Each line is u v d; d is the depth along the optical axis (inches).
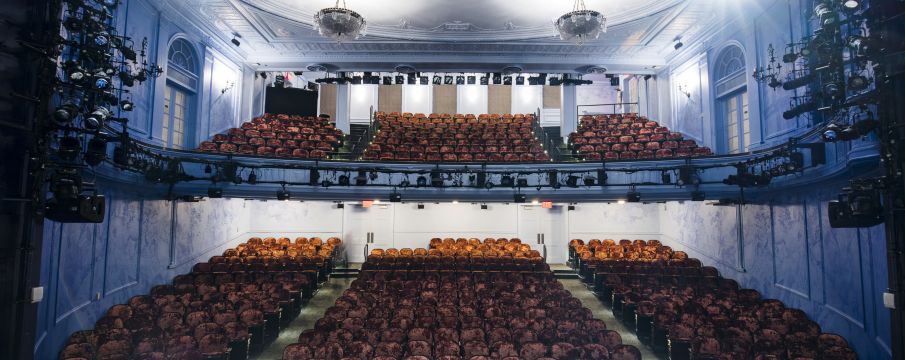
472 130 708.0
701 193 436.5
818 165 307.3
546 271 513.7
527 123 746.8
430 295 409.1
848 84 214.1
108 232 358.6
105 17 242.2
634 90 863.1
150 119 412.2
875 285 280.8
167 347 295.4
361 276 488.7
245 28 524.7
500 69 609.9
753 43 432.5
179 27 463.8
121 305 359.9
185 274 473.4
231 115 587.2
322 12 385.4
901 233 195.3
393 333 323.0
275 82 734.5
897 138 194.1
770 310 370.9
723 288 446.6
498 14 486.6
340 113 745.0
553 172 466.9
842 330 318.0
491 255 581.9
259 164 463.8
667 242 695.7
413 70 609.9
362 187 492.7
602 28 378.9
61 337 297.4
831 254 331.3
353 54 585.9
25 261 191.3
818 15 221.8
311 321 440.5
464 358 298.4
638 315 390.9
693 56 553.3
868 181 205.3
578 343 313.7
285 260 535.2
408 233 722.2
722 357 292.2
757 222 442.6
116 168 331.6
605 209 725.9
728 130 499.8
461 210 725.9
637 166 470.6
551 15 489.1
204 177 432.1
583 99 955.3
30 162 193.5
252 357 355.9
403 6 469.4
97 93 239.6
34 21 193.6
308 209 716.7
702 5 452.1
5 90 181.8
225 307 373.4
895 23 190.7
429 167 501.7
